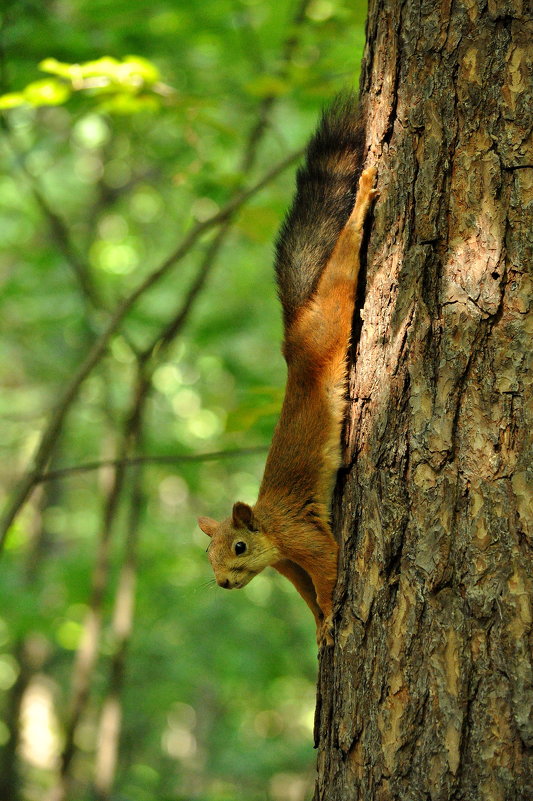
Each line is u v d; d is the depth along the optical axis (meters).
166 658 22.11
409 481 5.33
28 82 12.02
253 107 13.30
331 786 5.55
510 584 4.88
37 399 27.92
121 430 14.54
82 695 13.68
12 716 23.16
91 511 29.56
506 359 5.06
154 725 29.30
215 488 27.78
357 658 5.48
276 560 7.00
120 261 22.80
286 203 13.34
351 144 6.57
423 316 5.36
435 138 5.40
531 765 4.69
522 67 5.13
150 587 20.89
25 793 25.86
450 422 5.18
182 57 14.63
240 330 16.45
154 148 16.11
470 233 5.23
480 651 4.90
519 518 4.91
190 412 27.95
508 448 5.00
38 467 9.87
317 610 7.05
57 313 17.62
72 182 24.89
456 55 5.35
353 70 10.70
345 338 6.23
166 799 16.94
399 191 5.64
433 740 4.96
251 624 23.17
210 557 7.26
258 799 25.66
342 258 6.13
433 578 5.11
